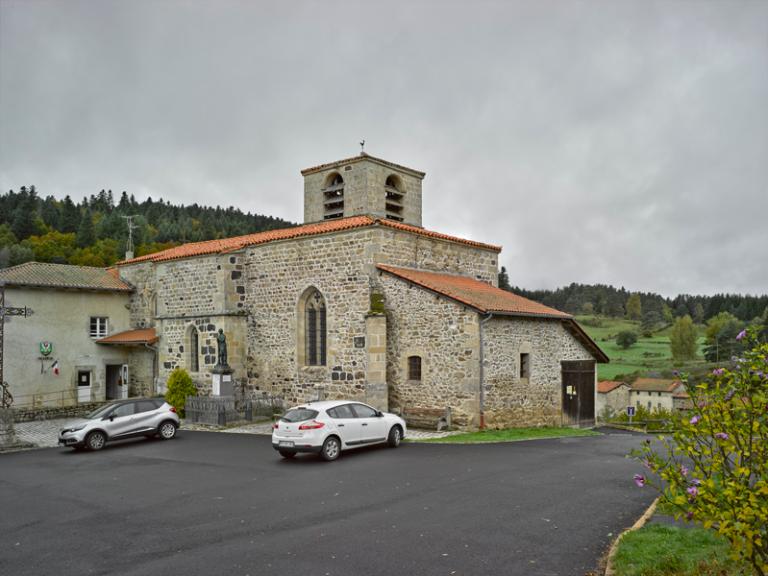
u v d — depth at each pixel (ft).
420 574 24.44
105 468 50.88
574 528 29.73
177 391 83.35
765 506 16.92
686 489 19.35
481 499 35.53
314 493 38.55
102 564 27.09
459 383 66.44
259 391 84.28
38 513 36.52
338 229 75.72
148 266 102.37
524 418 72.43
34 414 87.25
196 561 26.86
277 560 26.55
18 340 92.07
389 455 51.34
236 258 86.74
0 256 214.90
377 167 89.10
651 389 198.80
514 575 24.03
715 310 460.96
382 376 70.08
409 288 70.79
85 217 297.74
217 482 43.24
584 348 85.05
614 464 46.21
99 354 100.94
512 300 78.02
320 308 79.51
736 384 18.74
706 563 22.33
